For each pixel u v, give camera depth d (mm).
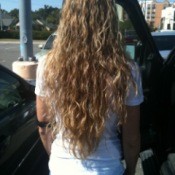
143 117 2941
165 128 2971
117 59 1561
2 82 3096
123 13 2541
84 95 1559
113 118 1609
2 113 2723
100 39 1561
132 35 2680
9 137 2516
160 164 2832
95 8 1576
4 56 23703
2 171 2326
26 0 10430
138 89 1615
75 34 1582
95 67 1550
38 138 3240
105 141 1655
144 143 2996
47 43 11562
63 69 1585
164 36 8883
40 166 3201
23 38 10508
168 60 2965
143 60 2918
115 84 1545
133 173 1820
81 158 1658
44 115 1743
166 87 2938
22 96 3322
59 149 1720
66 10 1618
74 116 1570
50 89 1634
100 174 1659
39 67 1698
